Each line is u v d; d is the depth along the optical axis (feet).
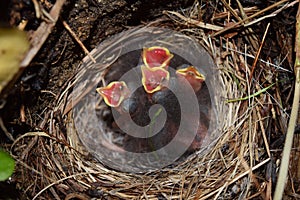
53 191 1.00
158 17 1.08
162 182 1.03
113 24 1.05
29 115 1.00
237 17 1.04
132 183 1.04
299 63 0.99
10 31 0.84
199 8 1.06
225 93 1.06
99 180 1.04
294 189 1.01
